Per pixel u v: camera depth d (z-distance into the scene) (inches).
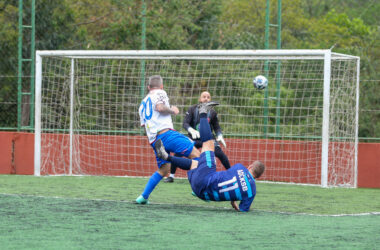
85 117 939.3
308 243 332.8
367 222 423.8
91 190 639.1
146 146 884.0
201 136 470.3
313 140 909.2
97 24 1354.6
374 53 1228.5
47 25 1036.5
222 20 1764.3
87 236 344.2
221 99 993.5
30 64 970.1
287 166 837.8
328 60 737.6
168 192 637.3
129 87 1007.0
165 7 1249.4
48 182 733.3
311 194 655.1
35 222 394.3
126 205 498.0
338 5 2308.1
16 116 953.5
